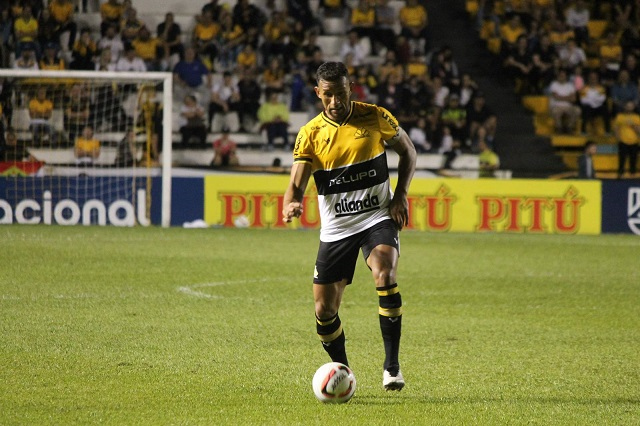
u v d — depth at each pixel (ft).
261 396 64.28
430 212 226.58
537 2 297.12
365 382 70.13
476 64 293.23
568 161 271.08
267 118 264.93
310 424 56.49
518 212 226.17
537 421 58.29
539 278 141.38
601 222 227.20
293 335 89.81
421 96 267.59
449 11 305.12
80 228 205.77
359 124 64.34
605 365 78.59
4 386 65.46
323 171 64.69
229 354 79.77
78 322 93.76
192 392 65.05
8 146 238.89
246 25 277.64
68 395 63.21
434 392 67.00
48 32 266.36
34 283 121.08
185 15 287.07
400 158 67.00
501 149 272.72
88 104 245.86
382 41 286.46
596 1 304.09
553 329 97.81
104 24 273.13
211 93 266.36
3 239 174.50
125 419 56.95
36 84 245.24
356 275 141.69
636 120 266.36
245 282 128.26
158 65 270.05
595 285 134.62
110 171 229.86
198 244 177.37
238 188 224.12
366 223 64.95
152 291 117.29
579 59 286.66
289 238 195.21
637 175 267.18
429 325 99.04
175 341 85.15
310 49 274.57
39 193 216.54
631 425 57.72
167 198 218.18
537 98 284.20
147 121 226.79
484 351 84.53
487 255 172.55
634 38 291.58
